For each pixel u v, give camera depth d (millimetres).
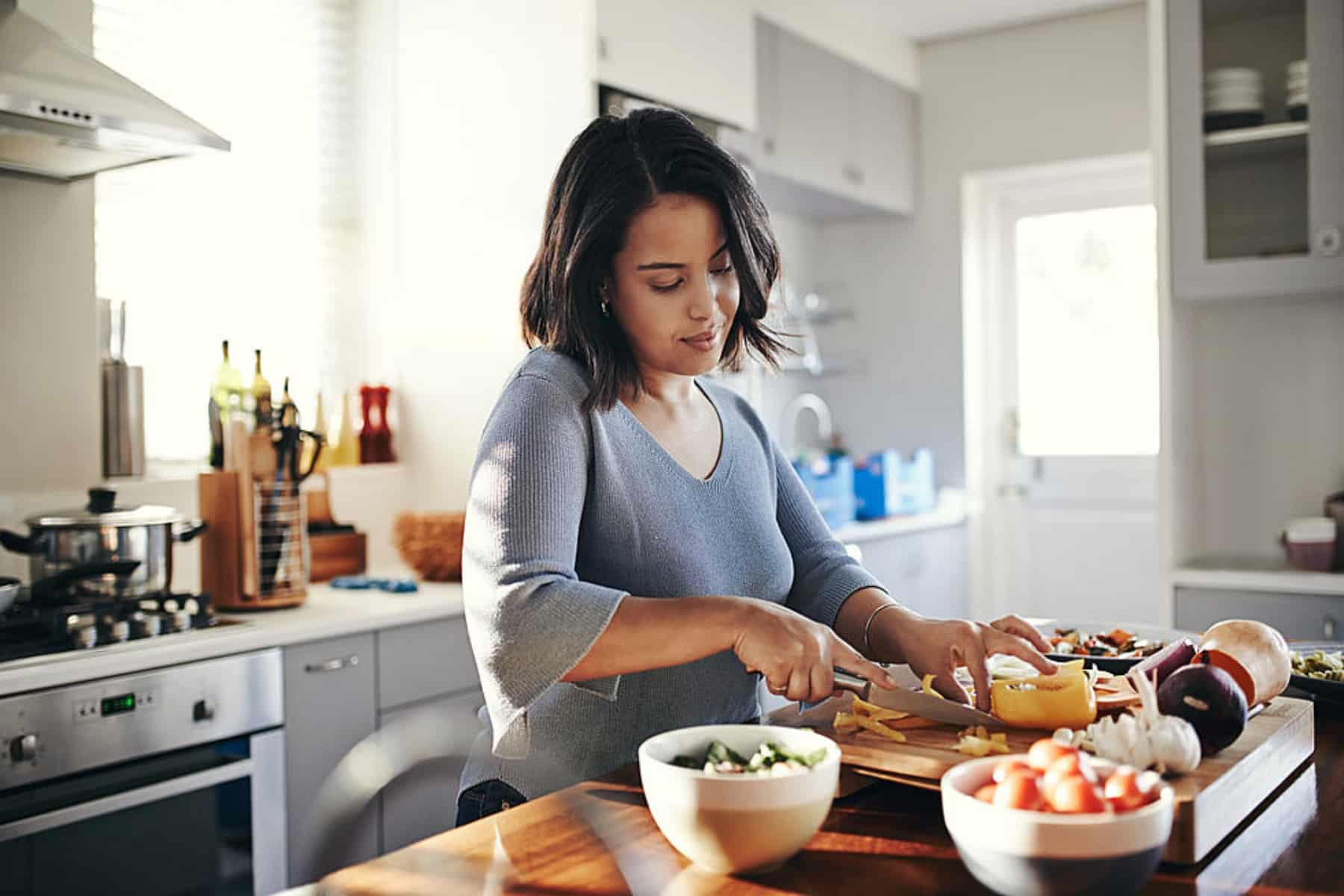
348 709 2400
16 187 2453
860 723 1134
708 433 1367
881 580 3934
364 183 3469
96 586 2189
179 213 3035
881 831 971
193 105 3068
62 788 1946
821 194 4168
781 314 1384
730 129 3502
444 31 3271
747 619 1049
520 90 3109
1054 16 4406
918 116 4723
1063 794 786
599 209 1204
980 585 4684
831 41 4227
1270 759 1069
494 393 3205
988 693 1157
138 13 2939
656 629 1046
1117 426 4504
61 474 2523
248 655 2215
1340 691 1331
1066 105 4406
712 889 849
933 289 4676
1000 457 4723
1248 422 3109
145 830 2049
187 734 2115
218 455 2680
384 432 3361
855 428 4848
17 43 2104
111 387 2627
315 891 848
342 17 3428
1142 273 4445
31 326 2477
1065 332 4590
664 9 3238
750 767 906
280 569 2496
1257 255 2863
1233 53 2881
